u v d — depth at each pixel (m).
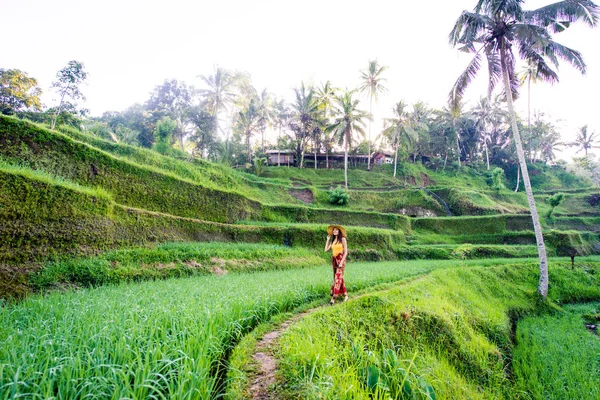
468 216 38.06
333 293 8.70
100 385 3.15
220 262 15.30
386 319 8.13
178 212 21.97
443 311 9.85
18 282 9.74
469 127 65.19
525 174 17.44
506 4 16.52
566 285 19.59
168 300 7.12
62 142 17.25
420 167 59.34
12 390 2.82
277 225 24.81
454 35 18.16
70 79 23.70
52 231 11.70
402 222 35.78
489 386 8.11
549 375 9.04
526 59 18.64
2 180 10.86
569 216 43.19
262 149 62.56
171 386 3.45
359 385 4.73
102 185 18.20
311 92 49.47
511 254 28.27
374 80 48.31
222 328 5.56
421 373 6.26
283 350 5.17
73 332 4.46
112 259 12.43
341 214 34.03
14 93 29.62
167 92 62.91
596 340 11.98
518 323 13.59
